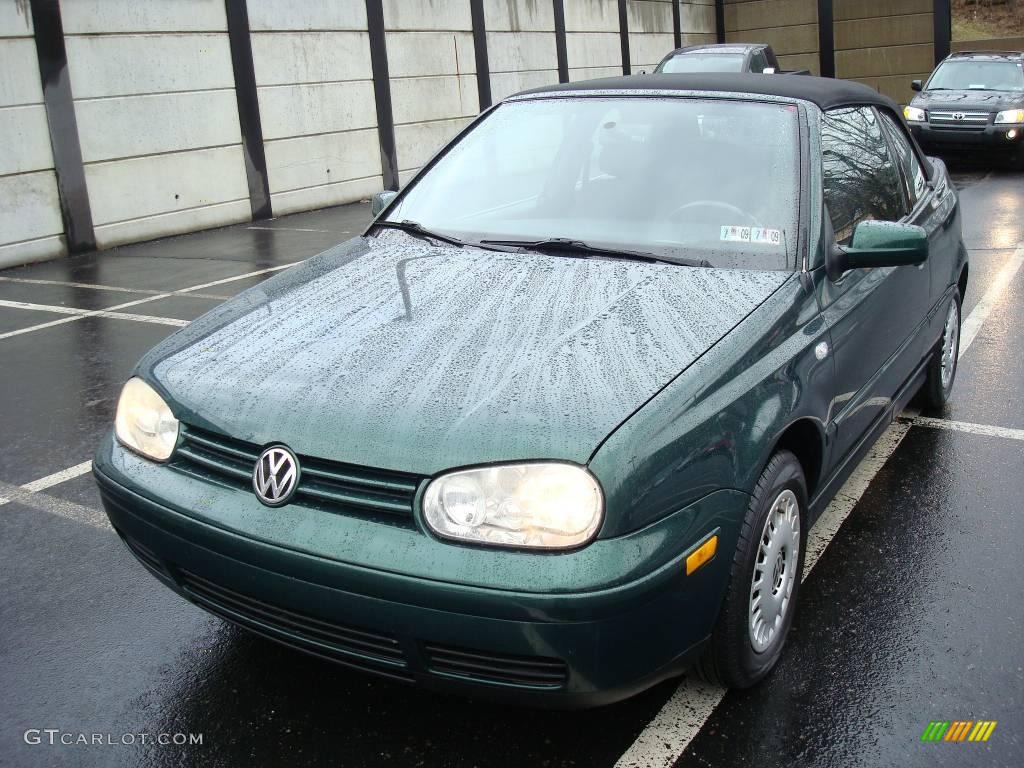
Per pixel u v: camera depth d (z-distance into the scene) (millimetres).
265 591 2373
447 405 2350
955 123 14375
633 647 2242
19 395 5785
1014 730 2613
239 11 12258
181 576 2643
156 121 11430
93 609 3346
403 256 3379
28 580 3553
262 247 10750
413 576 2178
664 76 4016
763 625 2771
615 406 2312
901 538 3684
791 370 2756
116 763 2592
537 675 2229
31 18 10047
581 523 2164
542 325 2705
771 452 2648
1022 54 15828
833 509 3945
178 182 11766
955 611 3182
